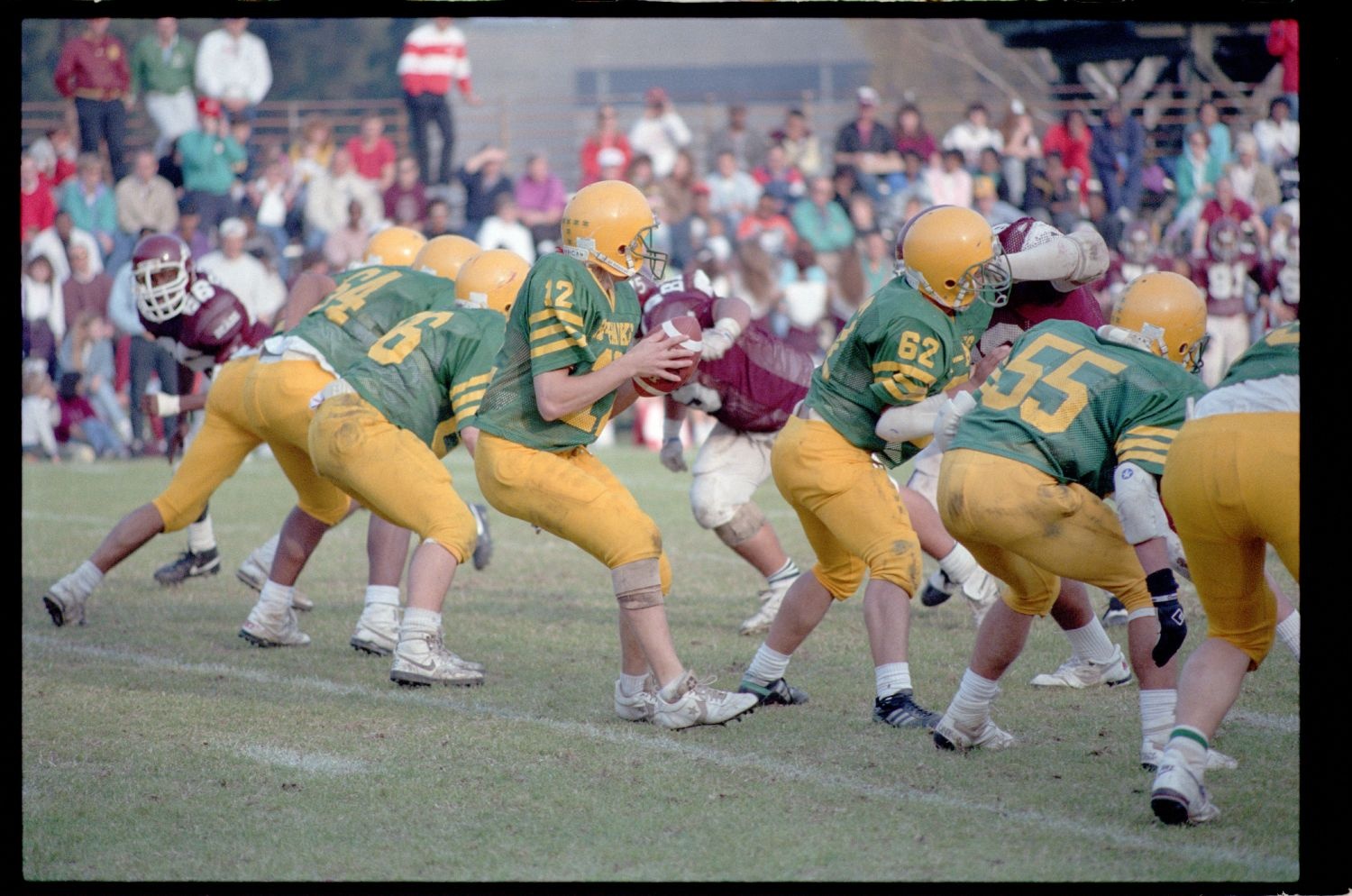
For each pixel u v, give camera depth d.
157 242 22.66
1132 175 54.00
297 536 20.95
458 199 56.62
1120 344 14.87
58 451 48.47
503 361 16.23
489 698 18.16
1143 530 13.78
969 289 15.82
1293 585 22.88
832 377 16.45
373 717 17.27
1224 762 14.80
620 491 16.42
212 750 15.99
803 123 58.16
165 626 22.61
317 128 55.00
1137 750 15.51
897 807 13.88
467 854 12.88
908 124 54.94
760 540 21.62
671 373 15.87
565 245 16.03
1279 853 12.55
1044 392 14.73
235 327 23.03
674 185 53.41
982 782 14.55
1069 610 16.86
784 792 14.34
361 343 19.78
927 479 21.62
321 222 52.91
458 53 56.97
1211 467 12.62
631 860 12.66
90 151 51.56
